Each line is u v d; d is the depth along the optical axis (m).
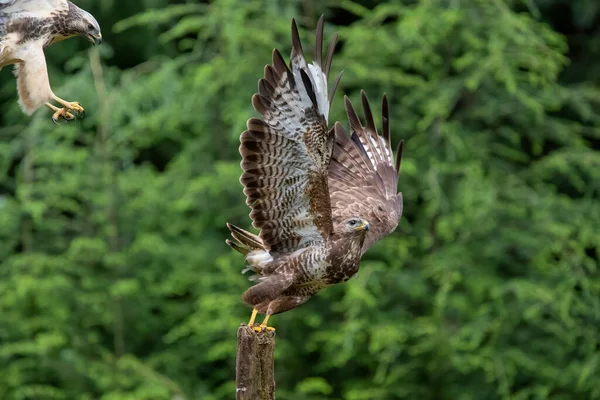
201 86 16.14
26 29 8.42
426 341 15.60
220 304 15.48
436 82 16.44
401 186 16.20
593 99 17.11
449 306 16.16
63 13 8.58
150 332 16.61
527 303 15.91
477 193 15.70
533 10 15.82
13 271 15.86
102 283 16.19
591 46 17.77
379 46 16.39
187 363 16.36
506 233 16.11
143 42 17.47
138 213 16.62
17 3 8.38
